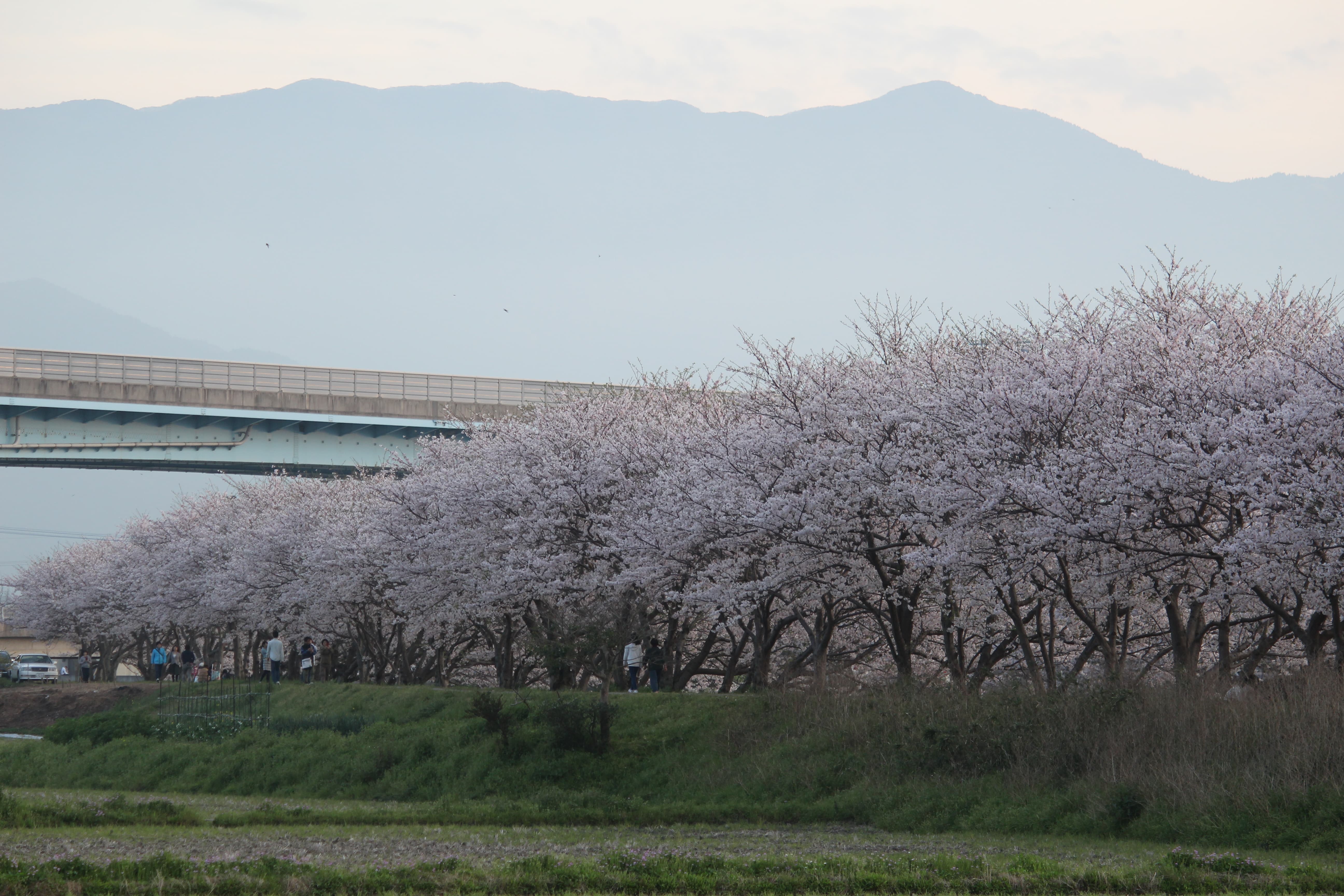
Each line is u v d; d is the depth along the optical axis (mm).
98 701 134125
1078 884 35875
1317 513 51250
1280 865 38344
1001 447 61375
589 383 113688
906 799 56000
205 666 144000
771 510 67750
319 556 110312
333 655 138500
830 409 71875
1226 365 60031
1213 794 45844
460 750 77750
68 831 52375
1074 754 53625
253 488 144625
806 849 45969
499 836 52531
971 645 85250
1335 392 53438
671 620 89812
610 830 55875
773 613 82188
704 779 65688
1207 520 60688
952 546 60531
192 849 45969
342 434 147000
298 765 84500
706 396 92562
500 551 91062
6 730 129750
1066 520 57062
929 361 72250
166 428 138250
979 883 36094
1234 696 53812
